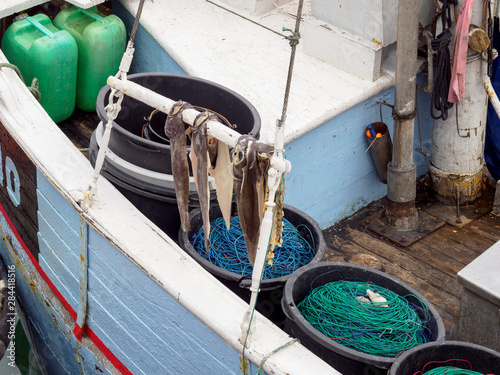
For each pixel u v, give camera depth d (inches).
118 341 135.9
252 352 102.3
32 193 146.0
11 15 183.6
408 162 160.2
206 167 99.1
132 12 185.8
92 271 133.6
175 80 145.0
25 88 150.6
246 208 96.5
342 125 161.8
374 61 161.3
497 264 127.2
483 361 104.0
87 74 180.1
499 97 173.9
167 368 125.2
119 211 125.3
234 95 140.8
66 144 139.4
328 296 116.4
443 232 165.3
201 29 184.1
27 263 163.2
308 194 163.3
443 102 157.2
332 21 166.6
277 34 184.5
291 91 162.4
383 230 166.1
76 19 180.7
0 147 154.7
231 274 119.3
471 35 150.6
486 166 181.3
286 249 129.0
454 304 147.6
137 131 150.0
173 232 137.3
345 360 105.0
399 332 111.7
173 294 112.2
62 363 161.3
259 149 92.6
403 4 145.3
